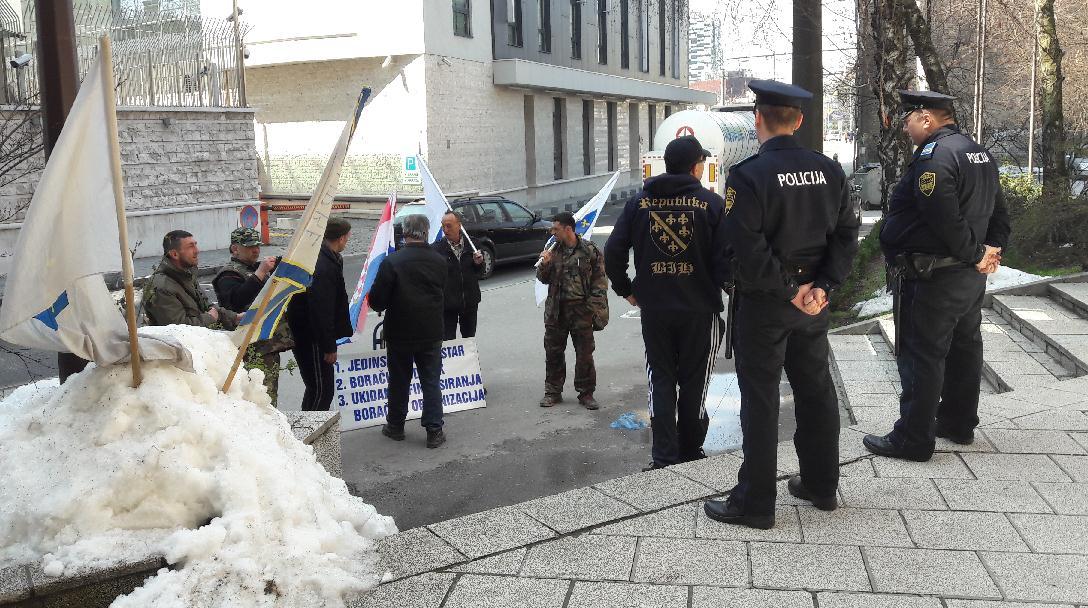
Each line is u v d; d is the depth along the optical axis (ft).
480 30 99.14
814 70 32.48
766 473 12.63
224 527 10.14
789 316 12.13
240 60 75.10
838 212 12.12
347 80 94.73
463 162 97.60
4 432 10.80
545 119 117.39
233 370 12.25
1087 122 73.20
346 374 25.31
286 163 100.27
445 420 25.89
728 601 10.77
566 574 11.55
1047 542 12.15
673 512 13.46
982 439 16.52
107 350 10.85
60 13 16.92
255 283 21.26
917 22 37.19
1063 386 20.08
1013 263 41.42
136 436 10.62
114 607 9.41
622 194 133.18
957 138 14.57
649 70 154.71
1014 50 75.66
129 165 66.13
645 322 18.26
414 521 18.57
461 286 26.91
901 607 10.54
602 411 26.35
